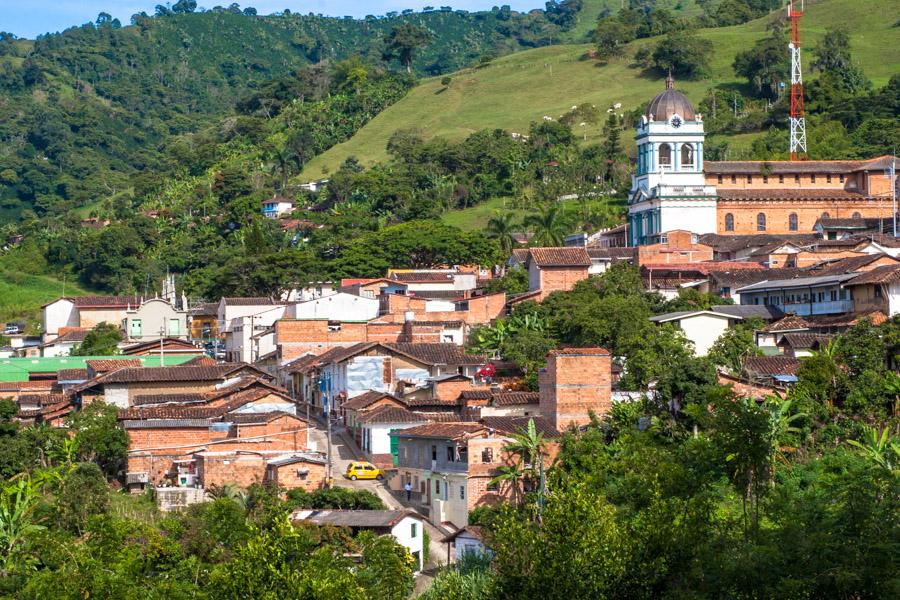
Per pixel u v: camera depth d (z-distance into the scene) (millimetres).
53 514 109312
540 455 112125
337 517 105750
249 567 79812
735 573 72188
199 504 108625
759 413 85125
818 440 114312
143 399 139625
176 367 148125
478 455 111625
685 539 75562
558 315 157375
